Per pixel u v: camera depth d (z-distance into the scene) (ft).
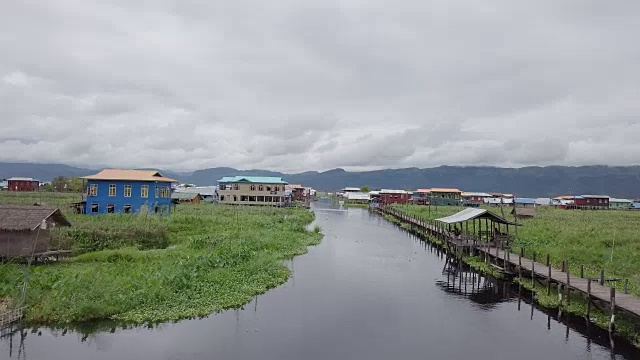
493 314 90.38
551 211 363.35
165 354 66.39
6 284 83.10
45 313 75.56
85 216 184.55
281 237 173.68
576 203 522.47
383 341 74.79
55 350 66.49
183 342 70.90
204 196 433.07
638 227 205.16
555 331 80.74
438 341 75.31
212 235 155.84
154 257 117.70
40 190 470.39
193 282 95.71
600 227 197.47
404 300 100.12
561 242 154.92
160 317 79.51
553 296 97.25
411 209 385.91
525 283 111.04
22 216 109.40
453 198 504.43
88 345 68.59
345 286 111.04
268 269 117.50
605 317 80.64
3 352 65.41
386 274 127.65
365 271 130.52
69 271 96.78
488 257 136.15
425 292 107.86
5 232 107.24
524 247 147.33
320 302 95.86
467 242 152.76
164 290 87.81
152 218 181.68
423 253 169.48
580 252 134.31
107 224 150.51
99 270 97.40
